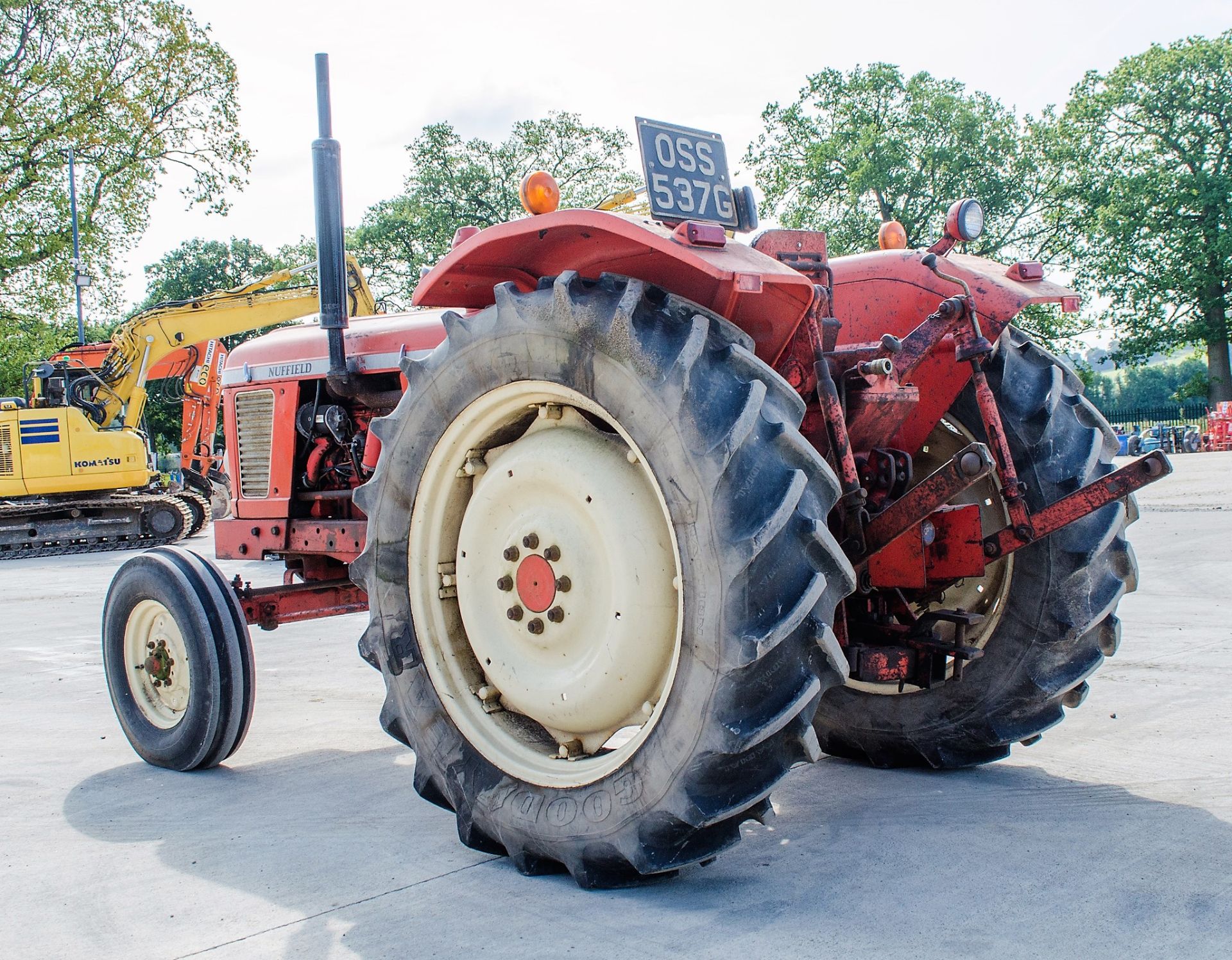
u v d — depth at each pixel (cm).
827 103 3838
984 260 352
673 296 250
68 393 1698
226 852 283
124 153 2781
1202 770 320
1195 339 3866
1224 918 214
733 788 223
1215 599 635
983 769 334
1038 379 330
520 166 4472
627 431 235
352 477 421
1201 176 3731
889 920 219
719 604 215
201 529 1833
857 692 348
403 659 285
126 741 425
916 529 290
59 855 285
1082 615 306
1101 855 253
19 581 1204
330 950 217
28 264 2775
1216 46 3769
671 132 266
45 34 2661
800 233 292
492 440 280
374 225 4516
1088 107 3866
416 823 303
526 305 255
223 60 2827
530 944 214
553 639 255
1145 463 262
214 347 1761
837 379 285
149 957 218
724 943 210
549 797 249
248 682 367
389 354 395
